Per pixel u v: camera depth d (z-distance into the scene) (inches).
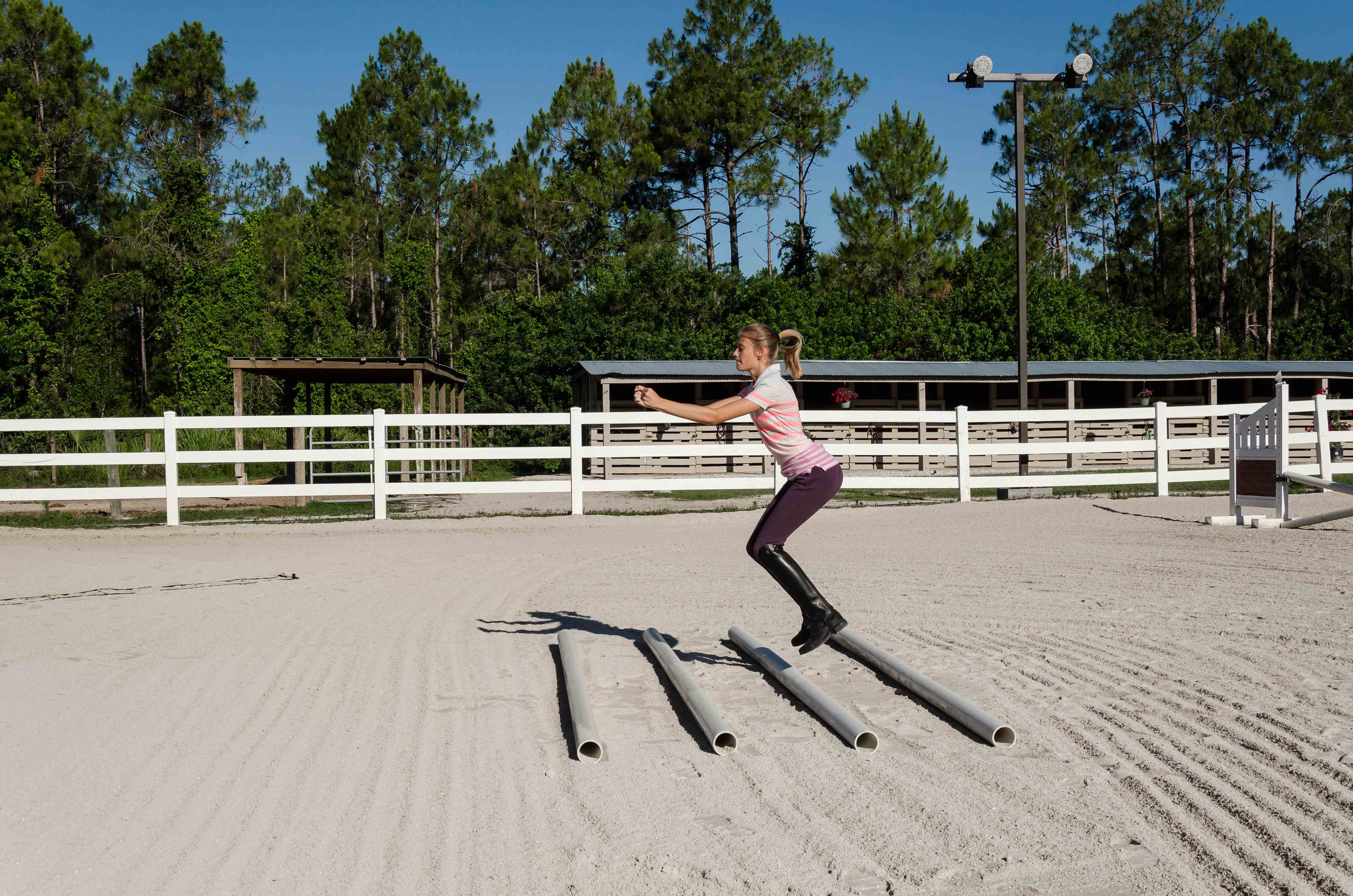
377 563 385.4
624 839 118.7
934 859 111.5
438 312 2096.5
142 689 189.2
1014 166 2233.0
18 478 901.8
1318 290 2107.5
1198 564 331.3
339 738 159.2
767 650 201.0
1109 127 2164.1
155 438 1139.9
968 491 627.8
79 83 1888.5
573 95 2080.5
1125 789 131.2
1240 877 105.0
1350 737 148.3
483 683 193.9
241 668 206.1
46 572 368.5
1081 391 1213.7
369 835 121.0
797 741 156.0
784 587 193.0
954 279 1760.6
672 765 145.9
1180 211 2103.8
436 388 882.8
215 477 971.9
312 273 2054.6
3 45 1815.9
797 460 190.2
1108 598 271.1
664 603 283.0
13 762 147.9
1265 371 1128.8
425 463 932.6
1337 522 455.8
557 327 1455.5
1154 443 637.3
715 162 1932.8
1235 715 160.7
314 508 667.4
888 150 1745.8
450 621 259.3
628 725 166.4
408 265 2094.0
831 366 1099.9
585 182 1961.1
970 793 131.7
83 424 559.8
